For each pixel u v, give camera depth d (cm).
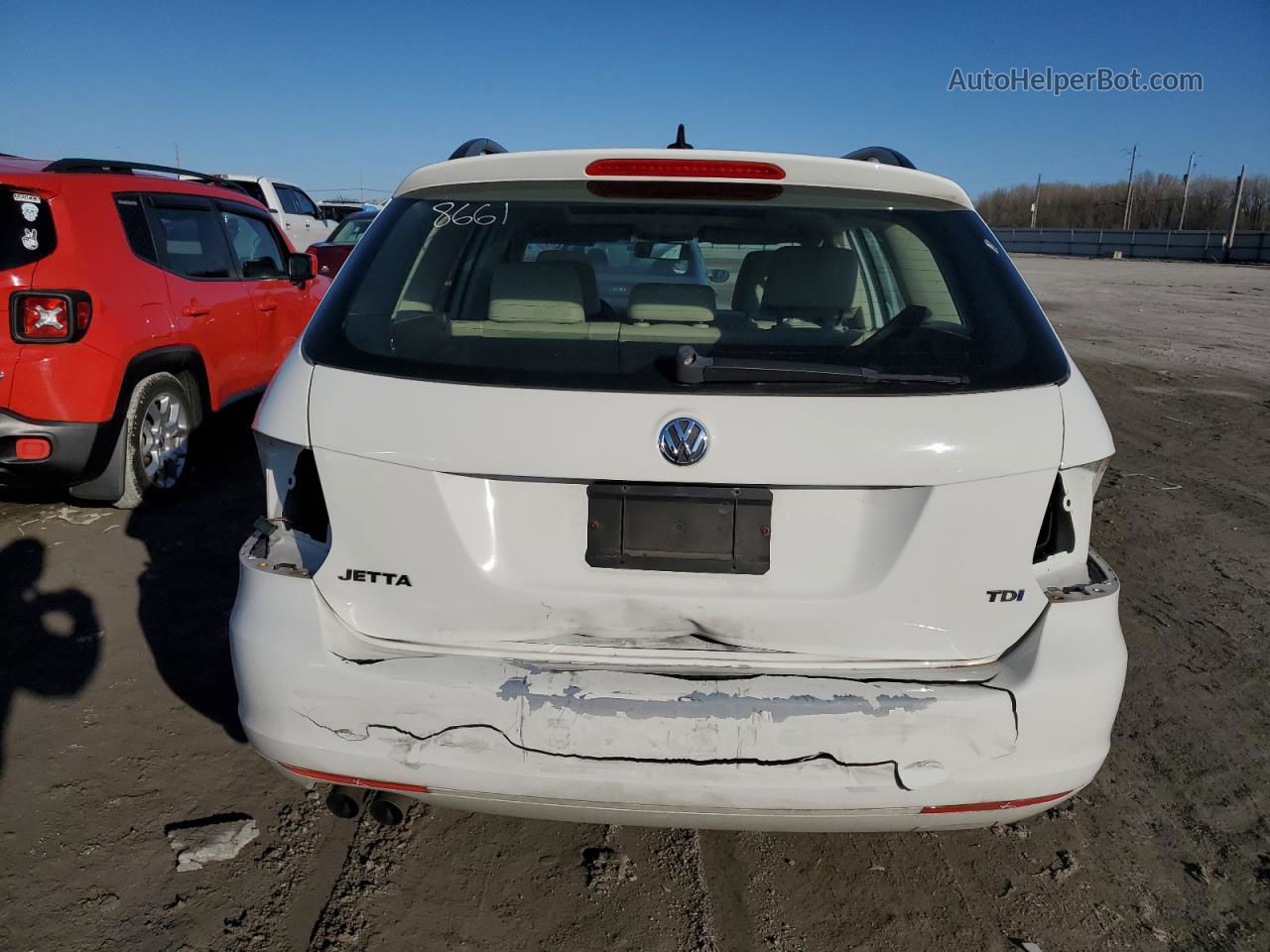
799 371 201
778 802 198
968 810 204
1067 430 204
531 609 205
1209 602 441
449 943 232
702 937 237
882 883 259
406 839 269
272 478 217
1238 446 734
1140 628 414
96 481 493
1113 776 310
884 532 203
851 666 205
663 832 278
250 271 645
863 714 196
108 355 467
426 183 249
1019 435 201
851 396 201
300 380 213
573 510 203
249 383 627
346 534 207
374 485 204
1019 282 231
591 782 198
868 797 198
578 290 226
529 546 205
